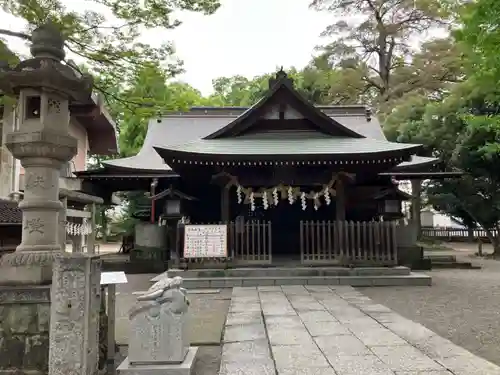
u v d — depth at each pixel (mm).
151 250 15555
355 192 16125
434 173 15320
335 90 32312
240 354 5234
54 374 3943
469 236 28453
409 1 31328
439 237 29844
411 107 24844
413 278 11289
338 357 5043
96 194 16000
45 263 4500
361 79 33094
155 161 16688
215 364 5062
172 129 19734
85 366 3996
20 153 4645
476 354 5242
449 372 4496
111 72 7129
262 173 13125
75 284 4055
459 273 14000
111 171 15273
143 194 21844
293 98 13992
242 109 20703
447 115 20609
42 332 4297
